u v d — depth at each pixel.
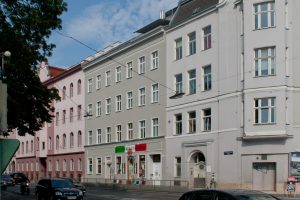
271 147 34.91
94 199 31.62
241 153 36.38
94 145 59.97
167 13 51.19
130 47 52.50
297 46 35.59
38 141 77.69
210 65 40.44
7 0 23.97
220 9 39.47
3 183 47.00
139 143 50.03
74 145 65.81
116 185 48.97
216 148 39.00
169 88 45.47
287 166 34.28
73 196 28.12
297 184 33.88
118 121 54.75
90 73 62.22
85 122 62.91
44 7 25.31
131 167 51.12
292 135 34.44
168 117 45.44
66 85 69.00
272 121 34.94
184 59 43.62
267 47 35.66
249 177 35.78
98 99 59.75
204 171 40.59
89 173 61.03
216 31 39.88
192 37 43.09
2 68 23.12
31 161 80.44
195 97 41.94
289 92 35.00
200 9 42.75
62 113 70.06
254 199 10.42
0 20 23.83
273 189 34.81
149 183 47.12
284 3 35.41
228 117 37.84
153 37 48.25
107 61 57.88
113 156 55.22
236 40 37.66
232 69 37.84
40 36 25.28
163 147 45.88
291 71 35.28
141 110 50.19
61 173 69.38
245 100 36.03
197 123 41.50
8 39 23.70
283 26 35.25
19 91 27.42
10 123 27.91
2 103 7.01
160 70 47.12
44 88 29.53
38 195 30.08
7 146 7.09
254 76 35.84
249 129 35.62
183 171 42.56
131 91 52.31
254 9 36.44
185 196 11.68
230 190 10.95
